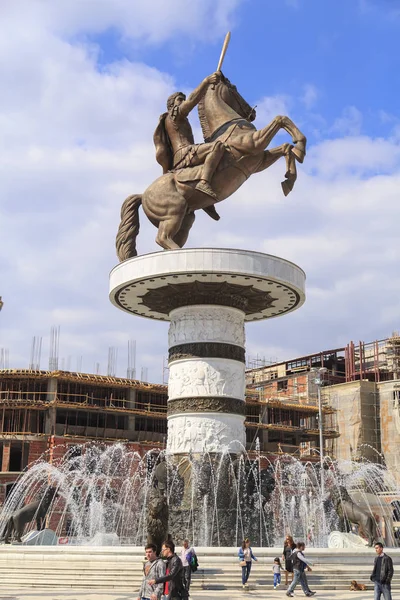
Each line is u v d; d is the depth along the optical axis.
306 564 15.66
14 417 54.34
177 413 22.42
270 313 26.38
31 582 16.30
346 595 15.83
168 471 21.75
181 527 20.84
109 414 58.03
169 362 23.45
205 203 23.67
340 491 22.64
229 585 16.61
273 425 64.31
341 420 72.31
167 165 24.56
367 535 21.48
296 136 22.31
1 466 52.09
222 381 22.39
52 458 51.69
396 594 16.41
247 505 21.39
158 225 23.75
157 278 22.23
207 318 22.84
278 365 84.00
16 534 21.36
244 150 22.98
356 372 76.31
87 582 16.19
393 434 70.06
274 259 22.14
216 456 21.61
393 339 74.31
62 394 55.00
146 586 9.58
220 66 24.58
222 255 21.50
